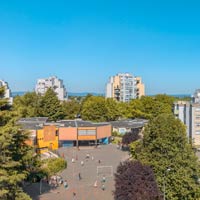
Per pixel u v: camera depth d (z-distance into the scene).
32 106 144.38
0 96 46.75
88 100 158.38
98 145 120.06
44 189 63.97
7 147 43.91
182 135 56.22
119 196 49.00
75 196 60.94
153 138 57.66
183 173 52.41
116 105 151.88
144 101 157.75
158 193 48.94
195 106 113.62
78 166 86.62
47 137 107.44
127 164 52.06
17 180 42.50
